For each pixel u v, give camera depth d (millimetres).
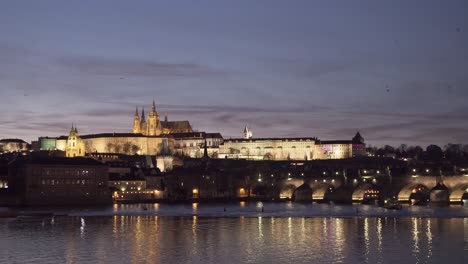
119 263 196500
